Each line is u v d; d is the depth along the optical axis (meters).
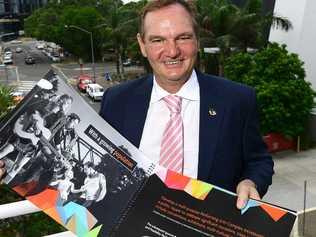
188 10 2.06
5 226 3.37
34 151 1.86
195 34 2.08
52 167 1.88
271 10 27.48
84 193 1.90
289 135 17.72
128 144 1.99
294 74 17.75
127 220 1.90
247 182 2.08
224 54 23.03
